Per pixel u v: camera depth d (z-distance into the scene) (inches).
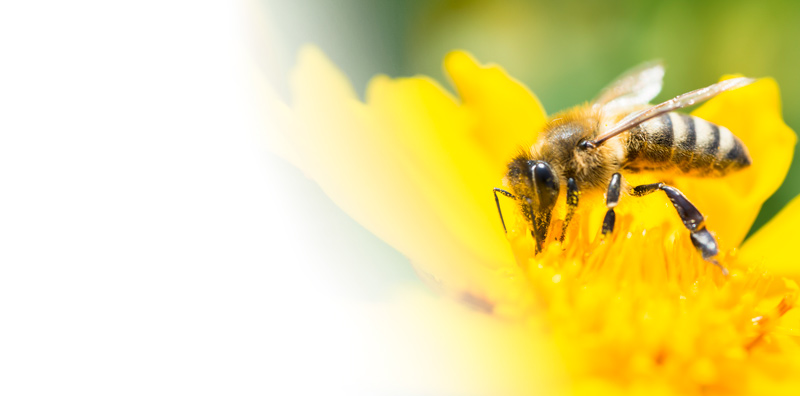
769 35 5.3
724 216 4.7
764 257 4.6
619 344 4.3
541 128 4.7
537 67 5.4
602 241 4.4
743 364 4.3
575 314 4.3
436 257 4.4
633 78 4.8
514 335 4.3
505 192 4.5
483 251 4.5
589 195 4.6
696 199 4.7
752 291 4.4
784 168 4.7
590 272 4.4
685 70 5.3
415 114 4.7
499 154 4.7
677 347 4.3
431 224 4.4
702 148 4.6
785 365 4.3
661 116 4.7
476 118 4.8
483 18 5.5
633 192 4.6
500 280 4.4
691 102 4.5
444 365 4.2
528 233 4.5
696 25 5.3
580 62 5.4
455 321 4.3
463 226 4.5
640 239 4.4
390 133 4.6
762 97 4.8
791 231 4.6
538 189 4.4
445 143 4.6
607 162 4.5
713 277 4.4
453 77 4.8
